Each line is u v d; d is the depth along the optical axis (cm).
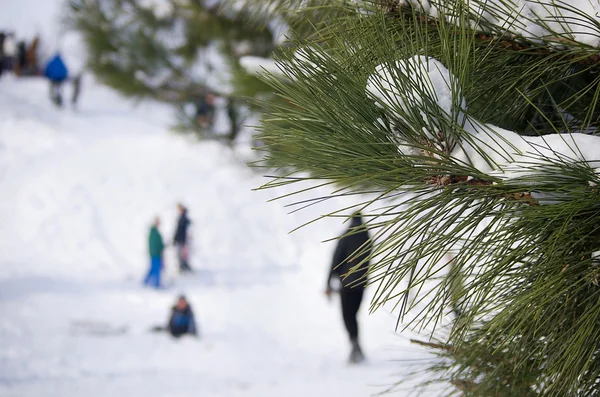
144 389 1870
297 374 2014
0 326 2805
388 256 340
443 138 345
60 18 2859
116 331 2802
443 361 472
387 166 341
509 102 420
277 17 503
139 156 5331
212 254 4500
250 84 1377
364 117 350
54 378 2016
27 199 4847
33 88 7738
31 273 4022
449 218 341
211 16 1908
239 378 2000
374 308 343
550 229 339
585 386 369
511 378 409
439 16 383
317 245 3806
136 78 2675
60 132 6091
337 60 372
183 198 4884
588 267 334
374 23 381
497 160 337
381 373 1880
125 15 2653
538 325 364
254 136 355
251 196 4847
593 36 370
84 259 4447
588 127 401
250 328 2938
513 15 380
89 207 4816
